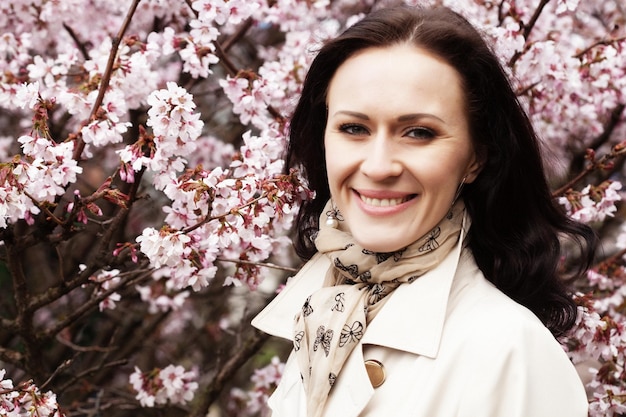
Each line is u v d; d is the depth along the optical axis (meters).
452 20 1.38
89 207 1.69
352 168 1.35
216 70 3.48
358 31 1.35
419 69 1.30
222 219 1.61
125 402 2.92
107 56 1.96
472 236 1.50
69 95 1.86
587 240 1.64
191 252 1.66
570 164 3.10
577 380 1.28
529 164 1.46
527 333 1.27
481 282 1.42
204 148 2.88
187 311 3.72
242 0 1.94
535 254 1.49
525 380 1.23
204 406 2.53
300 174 1.73
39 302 2.07
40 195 1.64
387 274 1.41
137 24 2.63
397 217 1.35
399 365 1.37
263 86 2.05
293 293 1.70
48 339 2.17
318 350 1.41
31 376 2.21
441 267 1.39
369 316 1.42
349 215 1.40
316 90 1.54
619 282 2.38
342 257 1.46
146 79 2.04
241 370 3.95
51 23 2.48
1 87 2.15
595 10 3.30
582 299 1.91
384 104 1.30
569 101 2.42
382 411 1.34
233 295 3.53
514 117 1.41
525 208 1.49
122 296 2.78
